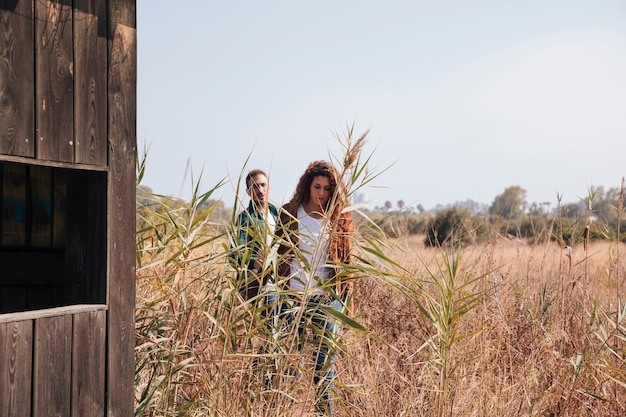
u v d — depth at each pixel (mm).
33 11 2789
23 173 4109
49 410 2826
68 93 2945
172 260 4008
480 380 4566
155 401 3826
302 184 4617
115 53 3199
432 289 5477
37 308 4035
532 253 5992
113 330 3152
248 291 4406
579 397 4605
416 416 4270
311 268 4066
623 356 4898
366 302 5598
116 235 3178
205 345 4055
